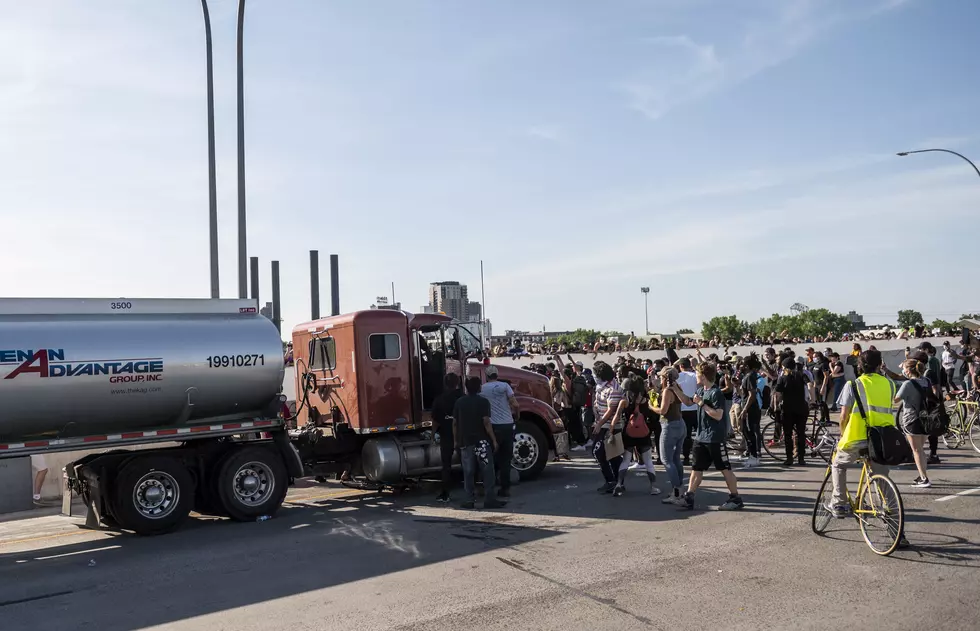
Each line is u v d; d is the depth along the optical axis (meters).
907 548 7.72
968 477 11.73
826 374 19.17
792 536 8.49
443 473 12.07
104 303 10.44
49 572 8.32
